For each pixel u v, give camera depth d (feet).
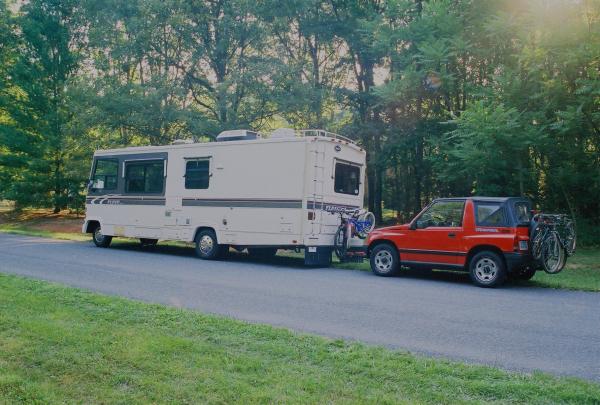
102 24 95.25
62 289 28.63
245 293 31.63
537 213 37.96
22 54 107.65
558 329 23.82
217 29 94.68
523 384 15.38
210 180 50.44
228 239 49.01
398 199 96.48
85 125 87.10
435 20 66.54
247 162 48.11
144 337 19.24
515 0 64.03
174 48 97.45
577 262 51.24
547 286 37.45
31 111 106.32
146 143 97.25
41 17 106.83
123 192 57.41
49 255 48.75
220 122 87.35
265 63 84.38
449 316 26.18
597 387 15.49
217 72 98.58
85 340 18.62
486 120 52.54
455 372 16.48
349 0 90.07
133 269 41.04
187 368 16.03
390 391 14.73
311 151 45.14
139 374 15.53
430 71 64.18
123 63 93.91
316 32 91.86
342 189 48.52
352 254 46.50
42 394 13.98
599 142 58.95
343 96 90.94
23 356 16.90
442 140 66.03
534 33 55.16
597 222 65.57
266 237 46.70
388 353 18.37
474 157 55.01
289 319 24.77
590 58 51.11
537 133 53.11
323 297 30.86
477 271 36.91
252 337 20.11
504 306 29.17
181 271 41.01
